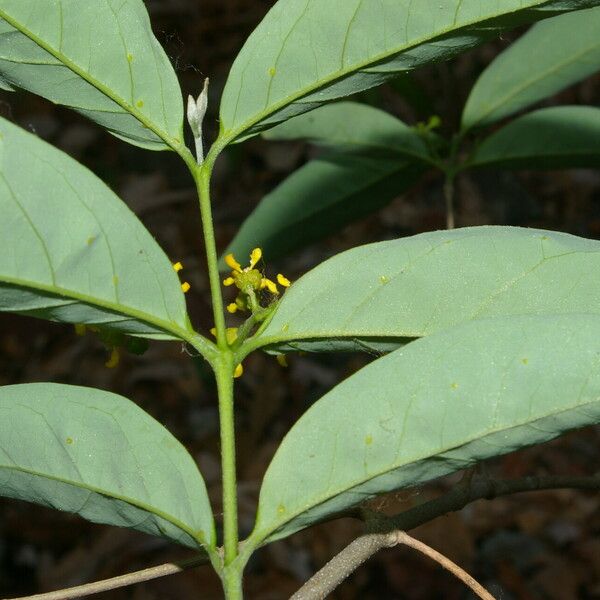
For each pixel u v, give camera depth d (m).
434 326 0.45
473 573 1.49
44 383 0.45
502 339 0.43
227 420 0.44
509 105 0.65
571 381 0.42
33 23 0.44
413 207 2.02
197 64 2.28
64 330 1.86
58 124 2.21
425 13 0.45
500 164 0.65
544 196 2.01
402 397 0.43
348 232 2.00
